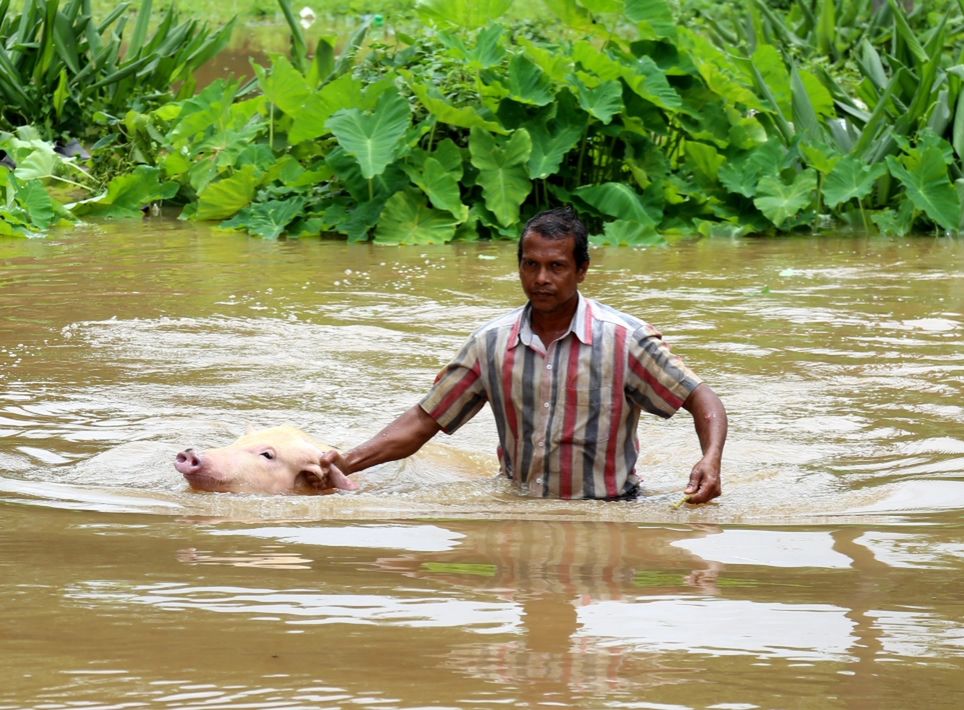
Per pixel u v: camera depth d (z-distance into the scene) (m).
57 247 24.36
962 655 5.61
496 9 29.94
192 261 22.83
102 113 32.47
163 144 30.89
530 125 27.61
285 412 12.70
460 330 16.83
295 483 10.16
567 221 9.90
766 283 20.77
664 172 28.05
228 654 5.48
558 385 10.06
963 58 31.80
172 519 8.77
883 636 5.87
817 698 5.05
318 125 27.47
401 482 10.64
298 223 26.97
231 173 29.08
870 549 7.83
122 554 7.51
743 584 6.83
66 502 9.40
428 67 28.92
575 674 5.27
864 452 11.39
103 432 11.91
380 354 15.39
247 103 29.64
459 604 6.30
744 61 30.70
